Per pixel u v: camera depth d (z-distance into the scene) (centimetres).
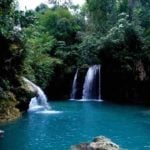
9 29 1638
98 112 2109
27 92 2016
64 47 3200
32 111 2097
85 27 3644
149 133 1520
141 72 2722
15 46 1927
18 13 1548
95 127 1644
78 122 1764
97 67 2955
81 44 3158
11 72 1955
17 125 1653
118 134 1502
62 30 3494
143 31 2930
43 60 2844
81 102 2666
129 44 2795
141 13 3284
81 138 1419
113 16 3462
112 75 2847
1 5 1290
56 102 2642
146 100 2719
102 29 3431
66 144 1322
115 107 2358
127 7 3525
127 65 2723
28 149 1251
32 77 2502
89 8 3547
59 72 2973
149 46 2741
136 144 1335
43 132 1519
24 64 2139
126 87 2794
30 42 2803
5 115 1788
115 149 1132
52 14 3575
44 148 1266
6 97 1839
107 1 3481
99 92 2936
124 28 2817
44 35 3212
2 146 1288
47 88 2912
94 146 1122
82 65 3044
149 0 3300
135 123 1750
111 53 2800
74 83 3009
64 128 1611
